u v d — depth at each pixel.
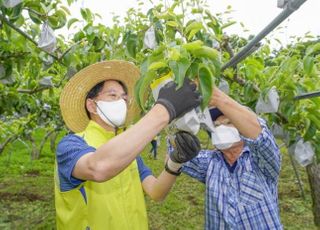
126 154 1.39
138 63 2.75
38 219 5.71
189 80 1.37
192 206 6.28
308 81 2.12
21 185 7.62
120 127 2.05
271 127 2.28
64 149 1.77
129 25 2.87
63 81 4.80
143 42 2.32
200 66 1.25
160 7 2.11
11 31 2.98
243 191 2.10
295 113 2.14
